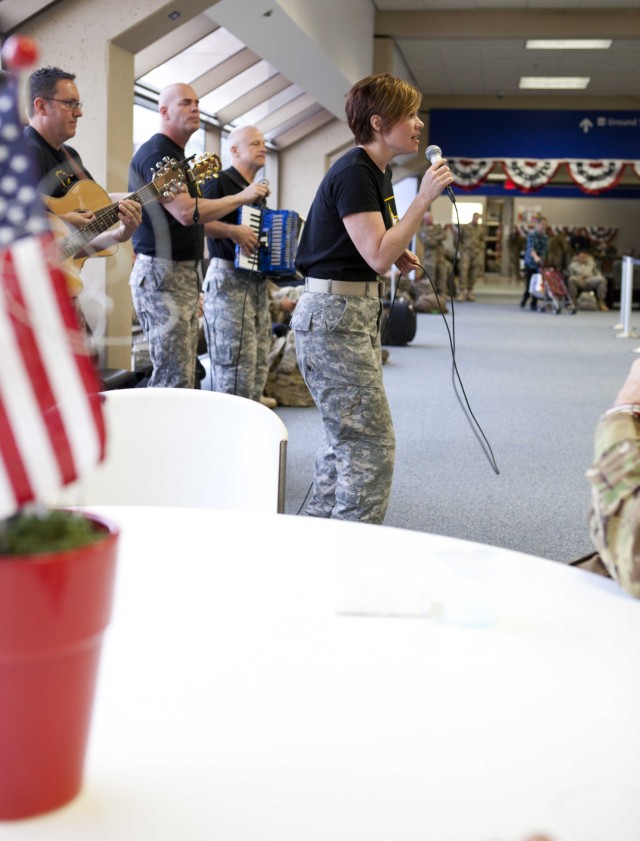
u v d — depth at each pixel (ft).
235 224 15.49
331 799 2.54
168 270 13.50
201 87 32.27
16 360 2.32
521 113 59.77
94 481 7.00
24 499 2.35
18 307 2.32
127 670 3.22
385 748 2.79
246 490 7.07
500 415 22.27
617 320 54.39
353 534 4.75
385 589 3.78
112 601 2.35
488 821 2.47
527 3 41.91
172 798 2.52
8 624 2.15
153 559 4.33
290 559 4.36
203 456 7.19
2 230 2.36
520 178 60.18
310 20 29.04
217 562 4.30
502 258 92.43
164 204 12.99
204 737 2.82
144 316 13.76
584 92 58.23
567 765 2.73
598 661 3.38
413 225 9.15
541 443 19.27
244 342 15.92
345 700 3.06
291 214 15.61
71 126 10.58
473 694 3.12
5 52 2.24
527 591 4.03
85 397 2.41
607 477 4.10
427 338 40.52
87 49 18.10
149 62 27.40
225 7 25.44
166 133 13.83
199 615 3.69
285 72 34.09
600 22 42.42
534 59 49.67
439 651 3.43
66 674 2.29
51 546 2.24
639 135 59.36
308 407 22.85
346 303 9.56
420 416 21.89
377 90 9.16
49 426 2.36
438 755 2.76
